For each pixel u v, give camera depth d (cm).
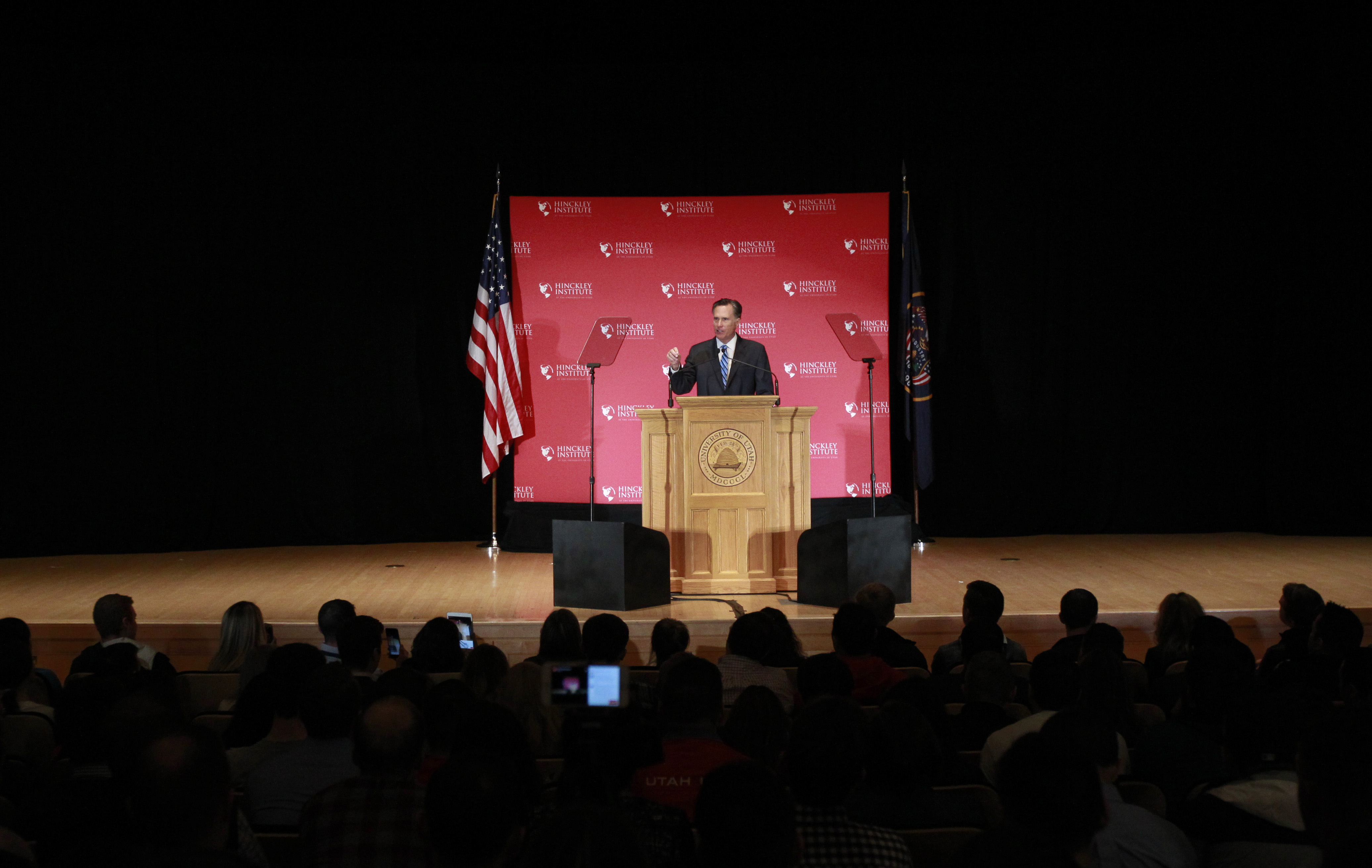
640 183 1002
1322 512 1013
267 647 409
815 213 977
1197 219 1012
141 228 970
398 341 1013
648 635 657
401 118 1002
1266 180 1005
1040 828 162
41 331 956
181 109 973
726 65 1000
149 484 976
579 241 977
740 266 980
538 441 975
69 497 962
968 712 333
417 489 1023
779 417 734
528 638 654
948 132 1007
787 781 244
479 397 1022
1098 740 216
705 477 723
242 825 208
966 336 1021
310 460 1006
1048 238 1015
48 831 206
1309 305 1010
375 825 210
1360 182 997
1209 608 671
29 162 949
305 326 1002
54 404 960
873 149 1004
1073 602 474
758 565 729
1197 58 997
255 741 309
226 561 912
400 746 217
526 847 161
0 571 864
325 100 995
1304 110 995
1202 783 257
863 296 977
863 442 978
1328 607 420
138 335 973
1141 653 671
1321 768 161
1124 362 1025
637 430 973
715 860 156
